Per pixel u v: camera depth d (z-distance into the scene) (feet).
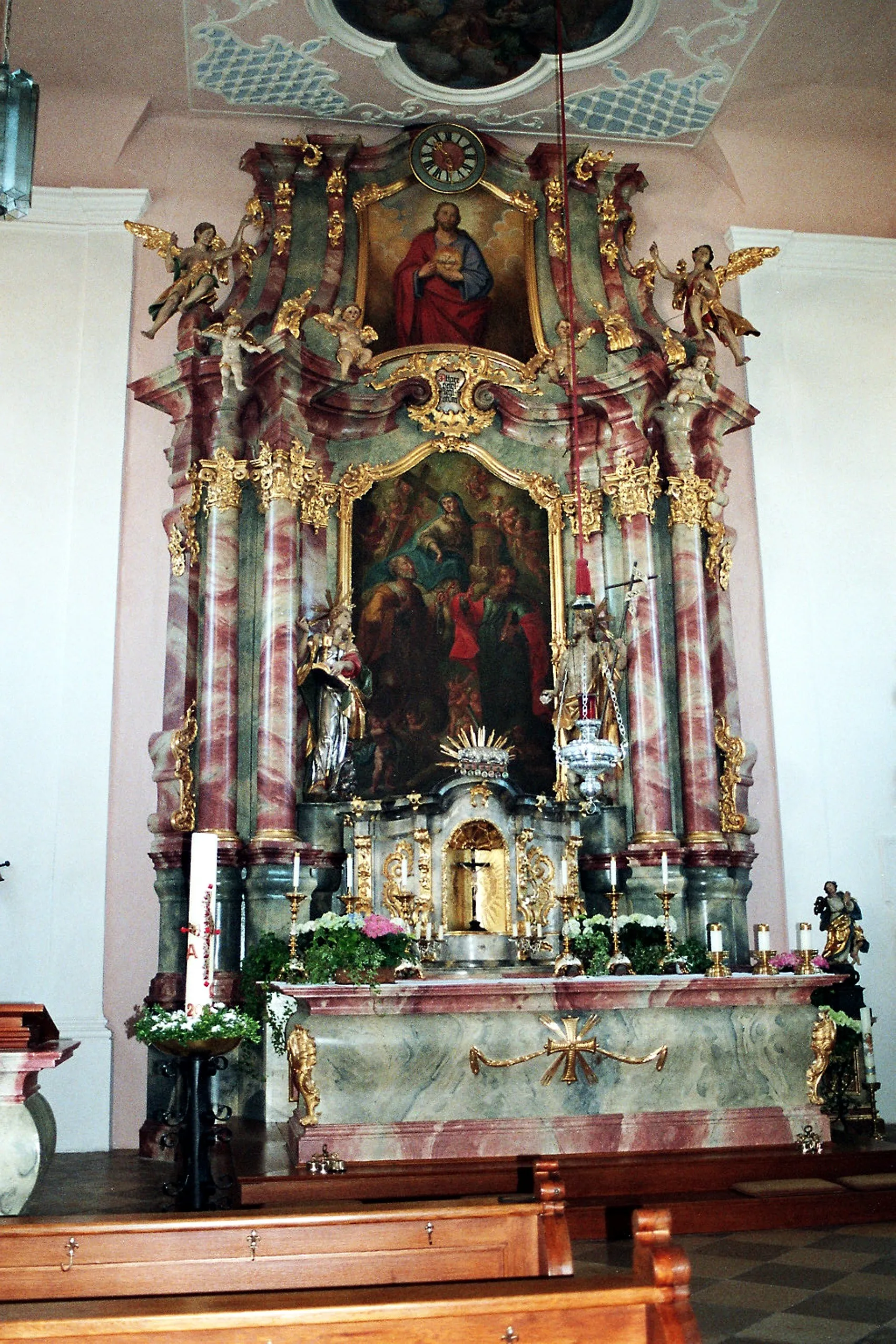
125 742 35.70
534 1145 24.52
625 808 36.58
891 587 39.91
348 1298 9.52
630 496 37.86
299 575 36.50
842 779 38.47
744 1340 16.43
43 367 37.42
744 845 36.73
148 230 35.58
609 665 36.35
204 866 23.70
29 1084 19.52
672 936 31.48
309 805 35.01
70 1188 26.89
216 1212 13.23
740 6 35.96
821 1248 21.35
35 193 38.47
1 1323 8.91
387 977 25.67
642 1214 10.06
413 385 38.52
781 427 40.78
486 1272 12.82
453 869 34.88
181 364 35.60
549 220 40.22
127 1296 12.35
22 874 34.22
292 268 38.40
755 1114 25.54
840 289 42.09
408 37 37.09
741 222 42.55
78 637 35.88
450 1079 24.52
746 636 39.45
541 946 34.32
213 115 39.93
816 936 37.19
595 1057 25.12
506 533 38.58
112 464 37.11
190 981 23.18
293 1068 24.44
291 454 36.24
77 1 34.88
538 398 39.01
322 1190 22.98
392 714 36.65
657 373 37.19
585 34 37.01
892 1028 36.86
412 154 39.50
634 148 42.45
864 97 39.86
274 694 34.76
